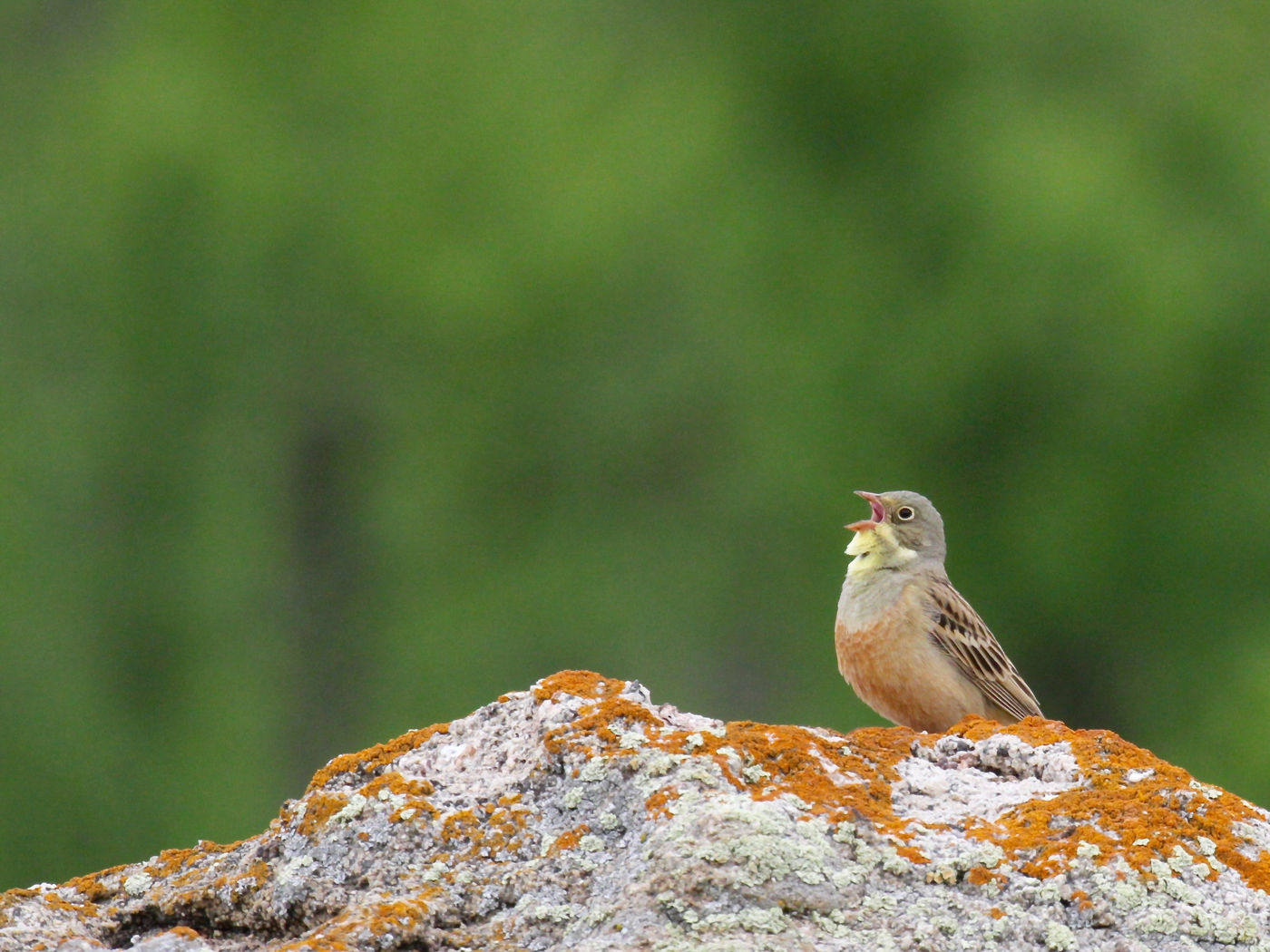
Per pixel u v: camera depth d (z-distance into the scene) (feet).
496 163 85.87
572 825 13.17
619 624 78.28
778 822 12.59
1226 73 87.15
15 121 88.28
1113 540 77.82
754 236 86.22
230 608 76.95
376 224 83.25
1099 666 77.41
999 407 79.87
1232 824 13.15
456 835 13.21
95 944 12.66
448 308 82.43
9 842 66.95
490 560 80.94
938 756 14.69
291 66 88.12
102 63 89.25
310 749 75.77
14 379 80.94
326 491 82.17
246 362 82.33
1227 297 80.02
